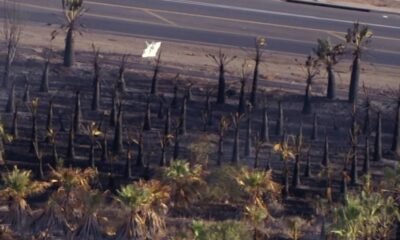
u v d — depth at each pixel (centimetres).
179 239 19862
